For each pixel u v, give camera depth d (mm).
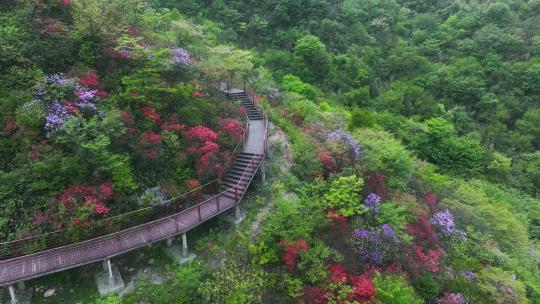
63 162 10211
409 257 12914
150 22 19953
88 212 10188
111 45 14422
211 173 13102
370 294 10594
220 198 12680
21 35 12727
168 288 10070
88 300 9570
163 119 13711
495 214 17922
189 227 10875
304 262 10984
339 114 22609
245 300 9969
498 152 27781
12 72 11883
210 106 15422
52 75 12469
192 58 18922
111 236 10258
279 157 16234
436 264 13445
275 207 13414
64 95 11922
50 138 10828
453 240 15289
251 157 14648
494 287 13156
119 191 11148
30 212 10078
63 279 9891
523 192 24812
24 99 11273
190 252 11336
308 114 21016
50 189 10414
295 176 15078
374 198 14008
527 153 27969
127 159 11406
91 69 13477
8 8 13750
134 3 17688
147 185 12102
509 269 15094
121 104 13016
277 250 11398
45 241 9750
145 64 14273
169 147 12938
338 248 12180
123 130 11312
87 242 9906
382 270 12211
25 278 8695
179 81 15664
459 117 29781
